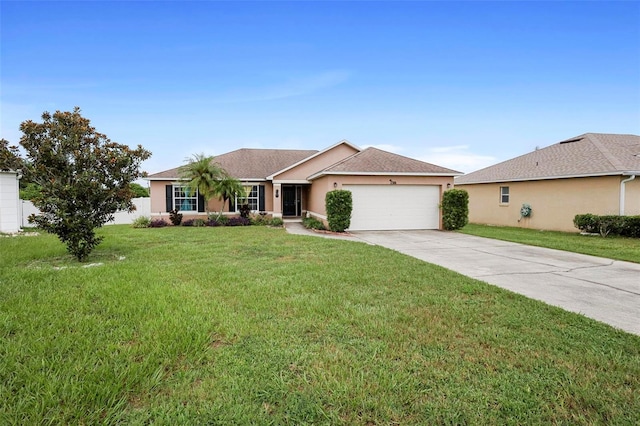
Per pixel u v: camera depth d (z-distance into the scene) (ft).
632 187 45.32
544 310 15.43
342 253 29.68
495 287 19.07
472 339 12.34
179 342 11.62
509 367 10.37
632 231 42.57
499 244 36.81
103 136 27.99
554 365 10.52
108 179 27.96
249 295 17.24
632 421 7.99
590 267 25.23
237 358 10.75
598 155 50.72
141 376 9.50
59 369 9.82
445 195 50.60
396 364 10.49
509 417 8.11
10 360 10.19
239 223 61.41
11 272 21.43
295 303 16.03
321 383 9.39
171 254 29.35
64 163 26.20
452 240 40.04
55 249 31.58
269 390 9.07
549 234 47.55
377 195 50.57
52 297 16.40
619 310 15.79
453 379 9.68
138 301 15.98
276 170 69.15
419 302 16.47
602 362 10.69
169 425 7.70
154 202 62.03
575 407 8.52
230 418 7.94
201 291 17.92
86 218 26.73
